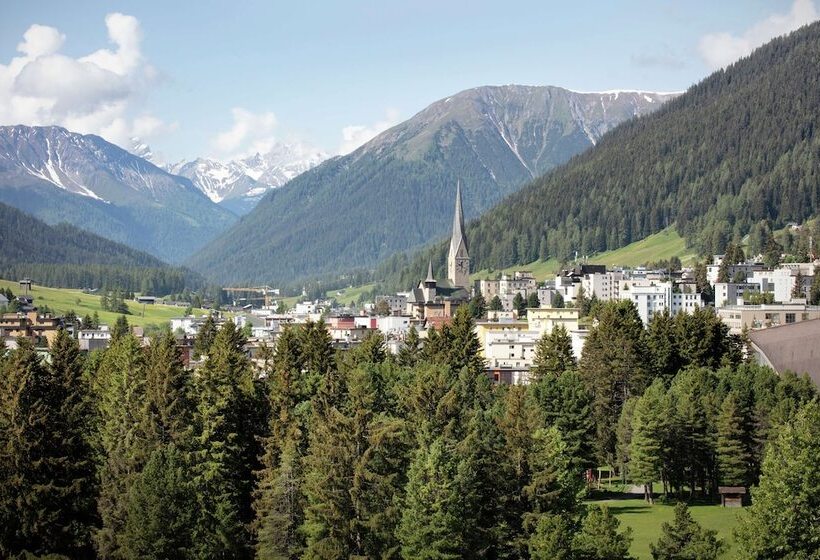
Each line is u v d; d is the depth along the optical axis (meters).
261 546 155.25
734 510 193.88
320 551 147.12
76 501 153.25
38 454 152.75
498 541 152.75
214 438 174.50
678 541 137.38
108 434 177.25
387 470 157.00
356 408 165.62
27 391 157.00
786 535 130.75
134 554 145.50
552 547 140.25
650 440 199.50
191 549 147.62
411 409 188.62
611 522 142.62
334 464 152.12
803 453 133.62
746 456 198.75
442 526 145.38
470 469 152.38
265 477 167.12
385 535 148.75
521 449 155.88
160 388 172.50
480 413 185.38
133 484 152.12
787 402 199.75
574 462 194.62
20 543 148.62
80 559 155.25
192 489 152.12
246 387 197.00
